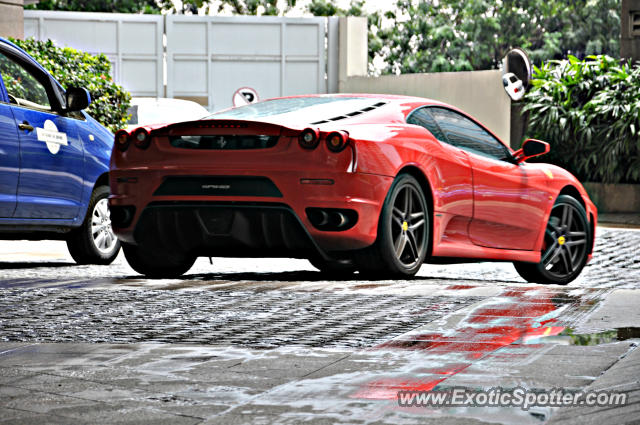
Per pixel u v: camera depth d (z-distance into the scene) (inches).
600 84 1002.7
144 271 356.2
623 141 955.3
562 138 989.2
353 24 1578.5
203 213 320.2
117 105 690.2
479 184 358.6
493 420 152.1
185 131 324.8
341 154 310.7
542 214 386.6
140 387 176.2
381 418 153.9
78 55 685.3
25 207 385.4
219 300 282.5
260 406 162.1
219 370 189.3
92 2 2041.1
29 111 389.4
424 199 337.7
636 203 962.1
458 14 2503.7
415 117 347.6
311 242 316.2
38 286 313.9
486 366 188.5
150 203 327.0
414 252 336.5
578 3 2630.4
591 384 172.4
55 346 214.8
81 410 160.7
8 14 769.6
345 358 199.2
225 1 2169.0
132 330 236.1
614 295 280.5
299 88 1581.0
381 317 250.1
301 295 290.4
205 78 1558.8
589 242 414.6
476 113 1328.7
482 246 364.2
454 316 248.2
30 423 153.4
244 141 317.7
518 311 253.6
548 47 2516.0
